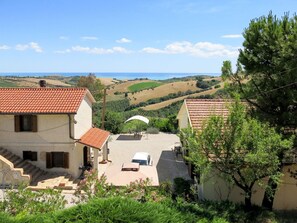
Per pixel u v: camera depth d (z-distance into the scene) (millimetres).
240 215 15195
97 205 10492
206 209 13695
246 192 16266
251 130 15297
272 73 16781
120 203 10625
